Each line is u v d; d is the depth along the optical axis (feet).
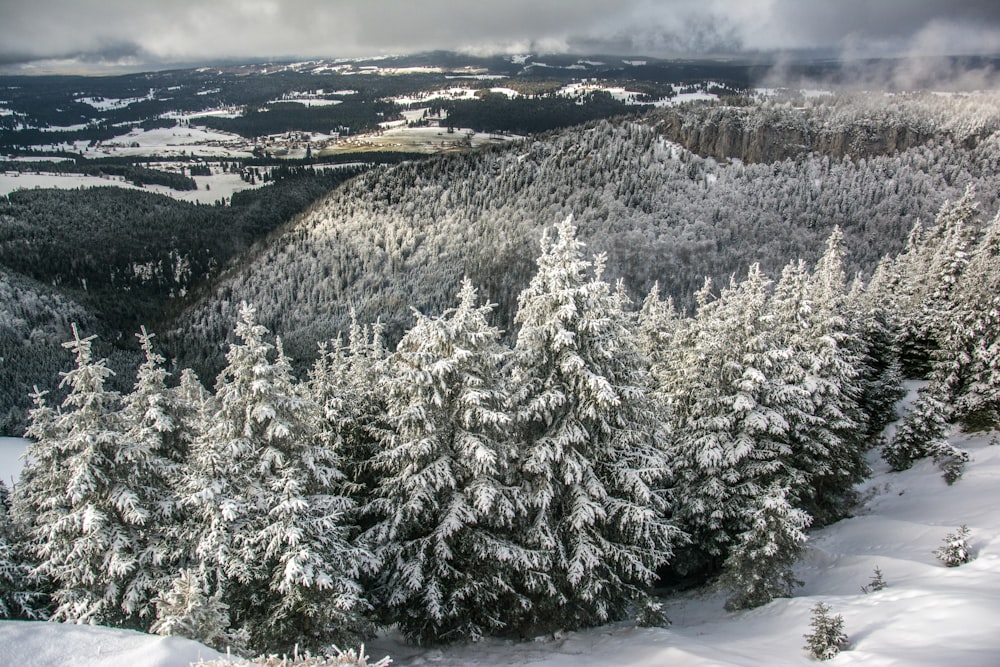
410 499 49.44
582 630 56.95
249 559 43.70
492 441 52.60
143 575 45.14
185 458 53.26
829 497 86.12
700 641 49.98
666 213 565.12
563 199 580.30
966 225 149.18
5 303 433.89
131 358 417.49
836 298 94.89
